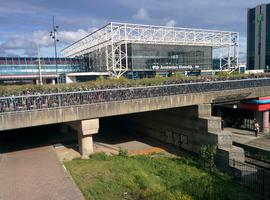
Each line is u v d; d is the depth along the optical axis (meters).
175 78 32.97
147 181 14.04
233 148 20.48
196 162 20.47
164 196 12.18
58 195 11.76
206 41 78.69
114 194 12.27
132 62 70.38
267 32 77.00
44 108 17.92
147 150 25.36
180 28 72.06
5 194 11.93
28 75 73.38
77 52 89.56
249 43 84.12
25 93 21.81
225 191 14.10
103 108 19.77
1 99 17.23
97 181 13.62
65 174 14.41
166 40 70.50
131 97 22.00
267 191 15.15
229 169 19.42
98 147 25.47
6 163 16.72
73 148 21.77
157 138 29.67
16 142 23.41
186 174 17.19
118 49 68.31
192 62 81.56
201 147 21.17
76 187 12.58
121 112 20.61
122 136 30.91
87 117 19.20
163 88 23.89
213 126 22.59
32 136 25.75
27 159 17.64
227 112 34.41
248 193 14.80
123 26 64.56
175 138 26.98
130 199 11.86
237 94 27.95
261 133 29.81
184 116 25.55
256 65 81.75
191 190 13.44
